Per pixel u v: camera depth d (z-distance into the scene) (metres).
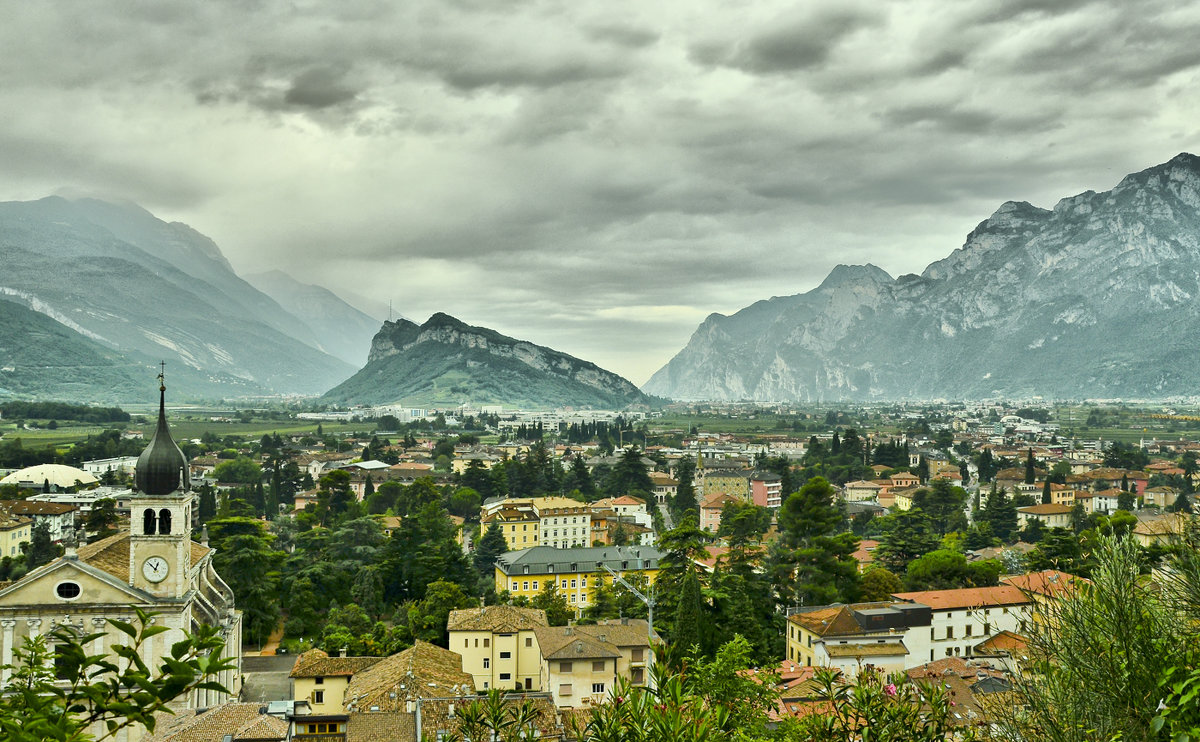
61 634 19.20
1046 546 169.38
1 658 84.75
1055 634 28.19
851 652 127.00
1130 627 26.50
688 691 27.91
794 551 172.00
